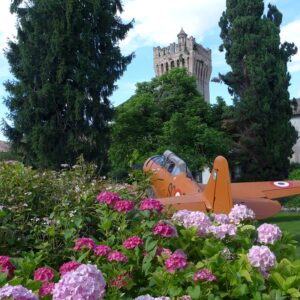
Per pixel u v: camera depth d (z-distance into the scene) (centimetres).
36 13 2084
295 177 2323
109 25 2175
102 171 2084
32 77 2089
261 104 2270
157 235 295
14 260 264
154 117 2330
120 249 297
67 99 1977
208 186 734
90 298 189
